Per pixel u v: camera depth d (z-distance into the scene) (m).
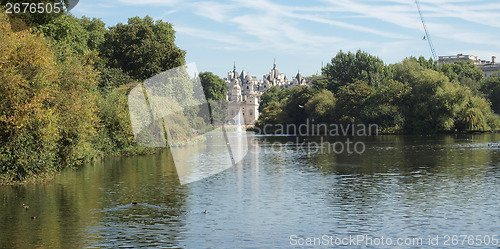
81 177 37.78
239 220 23.83
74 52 60.38
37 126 31.92
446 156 56.03
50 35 48.53
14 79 29.52
